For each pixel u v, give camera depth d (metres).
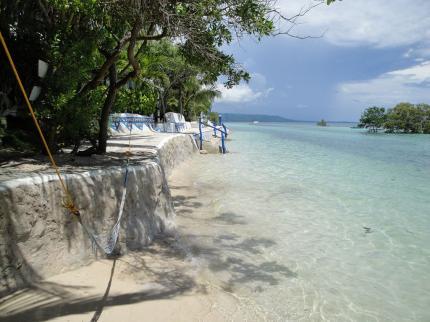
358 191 14.23
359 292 6.18
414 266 7.28
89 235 5.61
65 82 7.85
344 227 9.60
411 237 8.96
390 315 5.51
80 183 6.08
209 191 12.99
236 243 8.03
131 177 7.27
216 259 7.08
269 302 5.66
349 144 43.56
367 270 7.05
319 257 7.57
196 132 29.81
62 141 9.02
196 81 37.12
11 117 9.16
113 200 6.67
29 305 4.67
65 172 6.38
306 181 15.91
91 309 4.84
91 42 8.17
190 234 8.29
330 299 5.89
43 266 5.29
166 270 6.32
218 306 5.39
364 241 8.61
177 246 7.43
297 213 10.73
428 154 31.31
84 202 6.07
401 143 47.81
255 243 8.12
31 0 8.42
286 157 25.28
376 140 54.44
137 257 6.65
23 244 5.04
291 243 8.29
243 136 54.16
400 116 79.38
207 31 8.59
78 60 7.95
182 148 20.75
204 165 19.80
